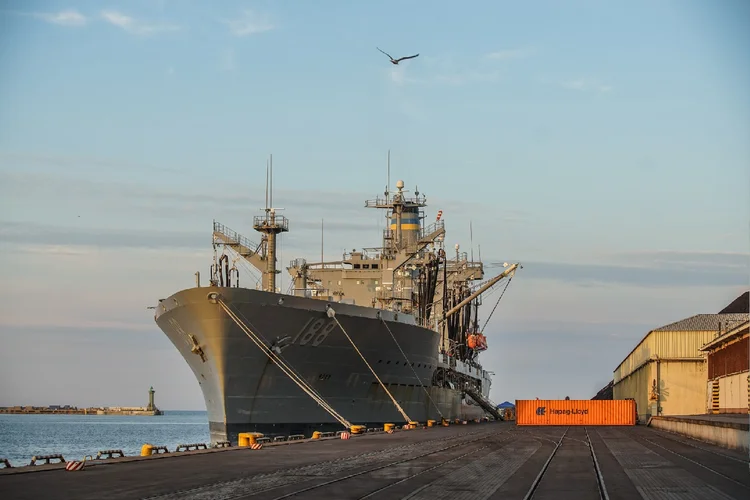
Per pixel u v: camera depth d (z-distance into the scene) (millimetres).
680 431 64875
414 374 75500
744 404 66938
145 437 133625
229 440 58844
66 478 29891
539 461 38031
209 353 57406
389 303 80062
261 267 73125
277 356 58594
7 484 27969
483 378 127062
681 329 89375
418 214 90938
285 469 33562
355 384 66125
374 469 33719
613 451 44500
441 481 29641
